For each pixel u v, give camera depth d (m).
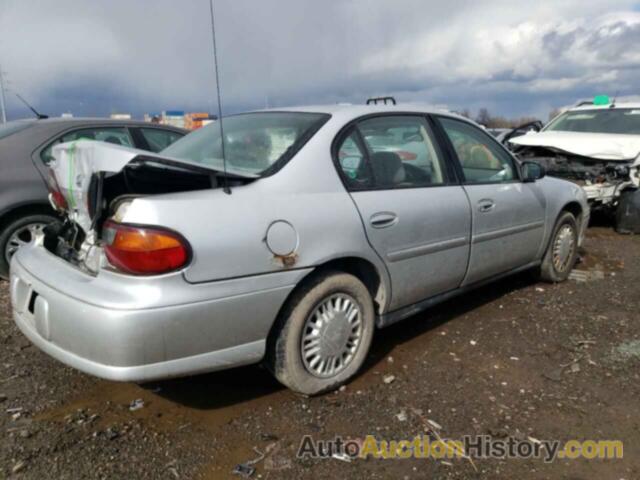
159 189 2.69
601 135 7.83
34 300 2.68
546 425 2.69
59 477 2.27
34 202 4.79
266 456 2.43
